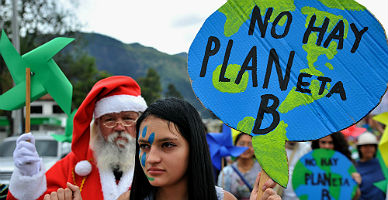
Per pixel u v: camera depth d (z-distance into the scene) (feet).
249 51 7.13
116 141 10.67
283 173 6.72
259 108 6.97
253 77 7.06
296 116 6.89
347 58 6.91
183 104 6.63
